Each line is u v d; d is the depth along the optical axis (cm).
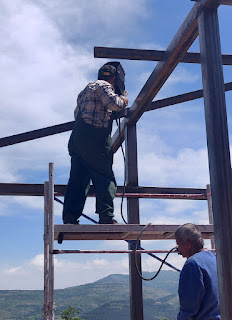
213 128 337
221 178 325
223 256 303
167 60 465
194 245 287
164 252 432
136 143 648
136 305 562
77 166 466
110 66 470
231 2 355
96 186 448
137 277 569
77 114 460
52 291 405
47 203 454
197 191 670
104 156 448
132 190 630
